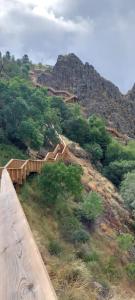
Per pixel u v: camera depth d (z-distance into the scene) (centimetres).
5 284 298
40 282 257
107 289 1902
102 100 13088
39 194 2581
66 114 6944
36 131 3794
